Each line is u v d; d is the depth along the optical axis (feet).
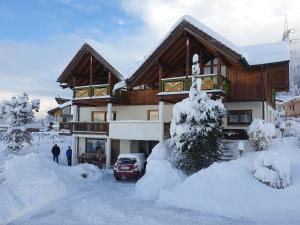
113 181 63.46
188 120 54.80
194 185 45.14
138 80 75.66
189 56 76.02
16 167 58.13
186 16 67.10
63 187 53.16
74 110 92.22
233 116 76.02
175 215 37.96
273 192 40.63
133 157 65.05
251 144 60.08
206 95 55.93
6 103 104.99
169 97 71.56
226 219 36.11
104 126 83.35
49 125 175.63
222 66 77.36
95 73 94.48
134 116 90.22
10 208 42.88
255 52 76.89
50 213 40.50
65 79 90.33
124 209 41.01
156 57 71.97
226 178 44.57
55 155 90.27
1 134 139.44
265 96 75.25
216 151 55.01
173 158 59.52
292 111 163.73
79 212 40.14
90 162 86.43
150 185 50.65
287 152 55.01
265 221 34.60
